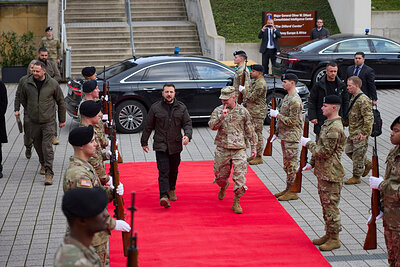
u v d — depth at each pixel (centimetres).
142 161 1267
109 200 688
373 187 703
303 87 1609
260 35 2281
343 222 923
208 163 1255
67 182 589
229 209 975
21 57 2252
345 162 1272
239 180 946
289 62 2030
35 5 2464
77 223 390
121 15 2645
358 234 873
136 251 452
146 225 899
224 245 823
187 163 1254
